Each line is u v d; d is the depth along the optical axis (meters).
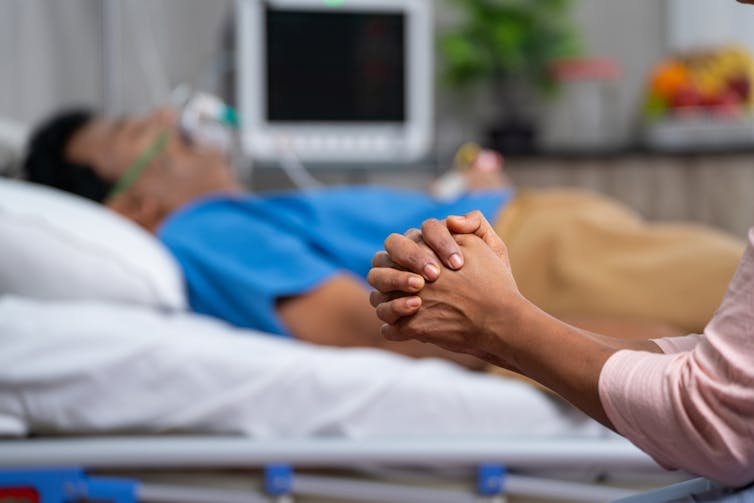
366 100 4.05
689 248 2.27
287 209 2.35
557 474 1.89
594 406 1.06
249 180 3.90
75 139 2.45
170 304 2.06
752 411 0.96
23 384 1.77
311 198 2.35
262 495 1.79
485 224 1.15
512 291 1.08
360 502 1.82
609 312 2.23
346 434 1.82
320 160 4.01
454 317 1.09
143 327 1.85
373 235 2.37
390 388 1.83
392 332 1.13
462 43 4.40
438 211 2.42
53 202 2.09
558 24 4.50
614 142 4.84
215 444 1.74
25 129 2.91
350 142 4.05
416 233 1.16
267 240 2.16
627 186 4.09
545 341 1.06
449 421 1.84
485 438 1.80
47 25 3.54
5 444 1.73
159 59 3.89
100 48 3.58
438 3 4.70
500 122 4.48
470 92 4.75
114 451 1.72
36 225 1.99
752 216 3.88
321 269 2.11
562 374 1.06
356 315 2.06
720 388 0.98
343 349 2.08
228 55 4.00
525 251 2.32
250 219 2.25
